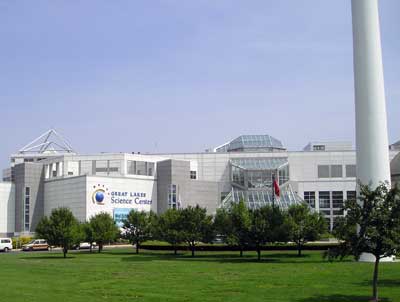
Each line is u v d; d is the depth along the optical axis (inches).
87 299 1024.2
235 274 1496.1
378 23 2090.3
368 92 2057.1
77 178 4505.4
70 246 2498.8
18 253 3043.8
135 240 2886.3
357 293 1098.1
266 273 1518.2
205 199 5103.3
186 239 2428.6
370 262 1871.3
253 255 2393.0
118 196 4611.2
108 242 3036.4
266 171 5073.8
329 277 1390.3
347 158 5310.0
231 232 2192.4
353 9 2112.5
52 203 4820.4
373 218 971.3
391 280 1307.8
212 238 2445.9
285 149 6038.4
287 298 1035.3
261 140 6013.8
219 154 5388.8
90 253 2876.5
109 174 4830.2
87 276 1472.7
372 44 2068.2
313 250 2632.9
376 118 2046.0
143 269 1691.7
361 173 2054.6
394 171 2628.0
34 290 1163.9
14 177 5032.0
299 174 5344.5
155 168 4953.3
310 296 1059.9
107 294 1094.4
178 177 4896.7
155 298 1035.3
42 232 2466.8
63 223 2481.5
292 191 4820.4
